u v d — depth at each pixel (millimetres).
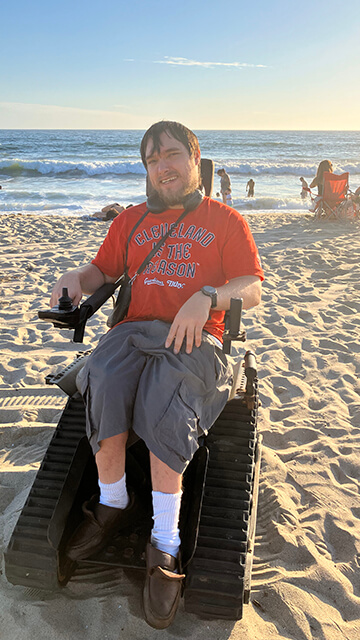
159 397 1686
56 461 2025
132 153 43781
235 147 57062
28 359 4141
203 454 1896
